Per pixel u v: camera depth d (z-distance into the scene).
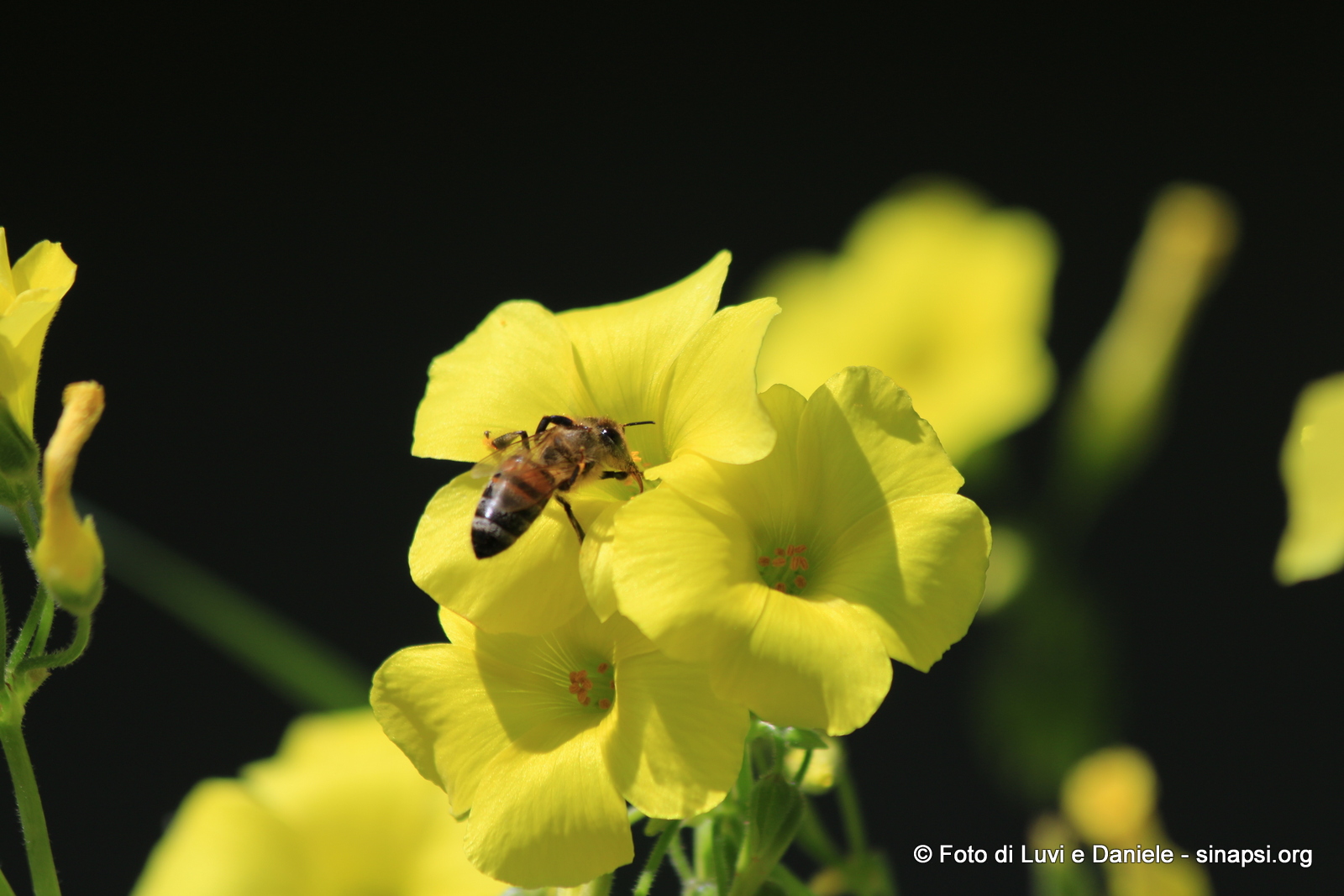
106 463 0.83
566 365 0.31
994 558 0.46
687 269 0.91
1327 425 0.34
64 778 0.70
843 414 0.30
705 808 0.29
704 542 0.29
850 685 0.29
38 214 0.92
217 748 0.73
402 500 0.83
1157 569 0.76
